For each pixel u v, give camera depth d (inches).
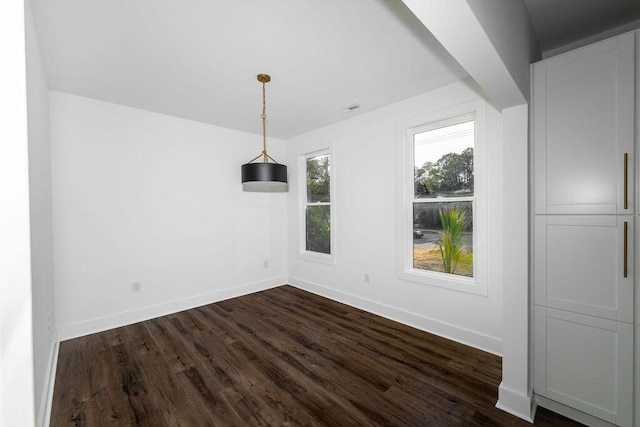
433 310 112.6
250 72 94.6
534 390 71.3
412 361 91.7
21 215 24.0
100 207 117.0
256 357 94.8
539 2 69.8
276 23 69.9
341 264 149.6
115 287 120.7
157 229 132.6
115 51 81.0
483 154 98.3
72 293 110.4
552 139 67.3
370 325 120.3
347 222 145.6
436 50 82.9
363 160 136.7
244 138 164.7
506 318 71.2
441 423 65.9
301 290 172.4
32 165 63.6
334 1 62.8
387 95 115.0
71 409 71.2
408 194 121.9
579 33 82.4
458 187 109.8
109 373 86.0
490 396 74.9
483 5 43.7
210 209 150.7
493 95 64.9
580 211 63.9
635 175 57.3
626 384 59.3
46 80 96.2
